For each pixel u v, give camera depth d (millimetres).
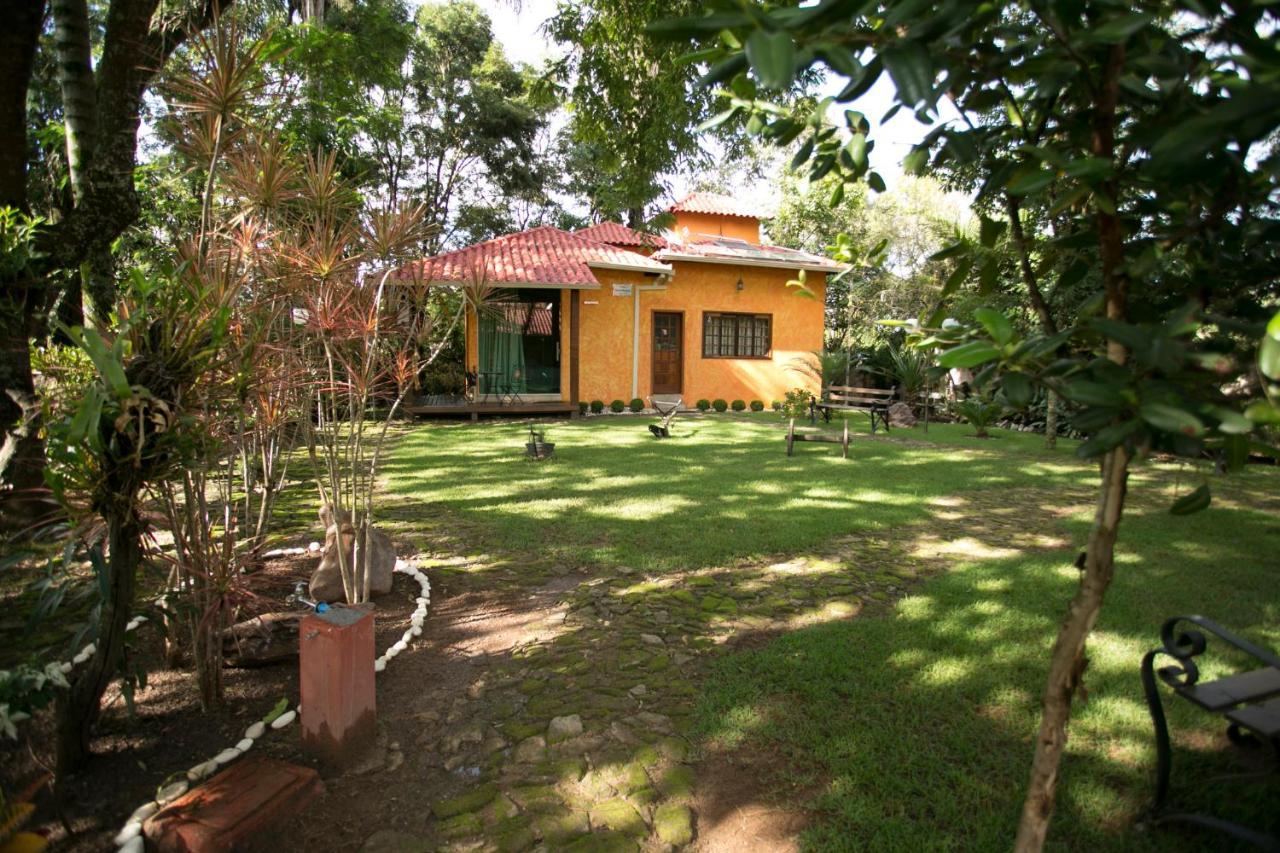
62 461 2211
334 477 3939
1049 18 1127
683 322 17328
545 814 2441
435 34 24953
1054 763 1691
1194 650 2277
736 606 4301
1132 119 1498
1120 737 2871
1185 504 1192
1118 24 952
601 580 4762
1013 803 2457
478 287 4355
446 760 2758
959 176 4664
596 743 2854
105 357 2025
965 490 7762
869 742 2824
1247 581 4742
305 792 2463
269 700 3152
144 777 2580
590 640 3809
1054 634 3840
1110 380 1073
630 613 4188
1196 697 2295
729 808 2469
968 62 1256
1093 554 1551
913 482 8109
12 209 4602
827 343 22562
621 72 6520
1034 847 1725
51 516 2521
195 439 2449
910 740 2834
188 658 3498
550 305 16047
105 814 2375
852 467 9062
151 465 2385
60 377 2975
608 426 13602
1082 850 2248
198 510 3004
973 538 5871
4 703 2059
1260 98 768
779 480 8125
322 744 2730
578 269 15227
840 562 5160
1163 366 1000
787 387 18312
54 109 10578
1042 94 1248
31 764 2393
